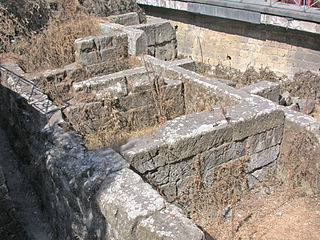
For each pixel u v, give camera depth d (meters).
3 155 7.68
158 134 4.87
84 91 7.09
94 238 4.05
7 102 7.98
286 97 8.74
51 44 9.36
